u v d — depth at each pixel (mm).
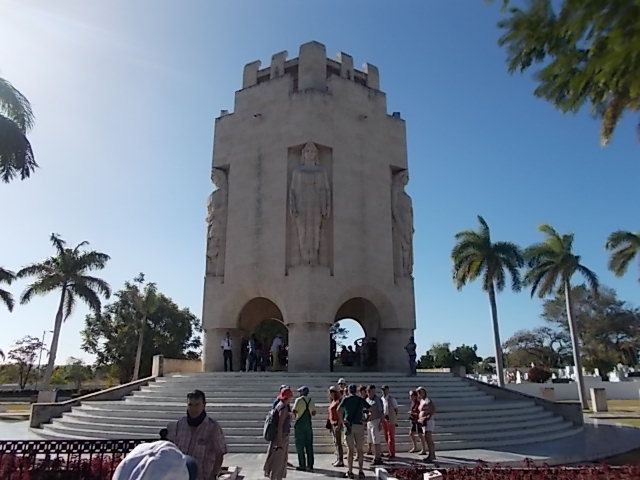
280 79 27734
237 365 26578
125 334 54094
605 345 65062
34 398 47531
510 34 7664
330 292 24641
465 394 20891
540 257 39688
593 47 7094
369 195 27188
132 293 55438
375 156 28016
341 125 27188
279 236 25531
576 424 20781
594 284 39094
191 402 5738
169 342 55375
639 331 64125
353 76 29797
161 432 5660
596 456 14109
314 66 27922
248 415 16531
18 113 18172
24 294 43281
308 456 12219
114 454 9891
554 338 75562
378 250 26781
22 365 70625
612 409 35938
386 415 13758
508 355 78688
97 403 20250
